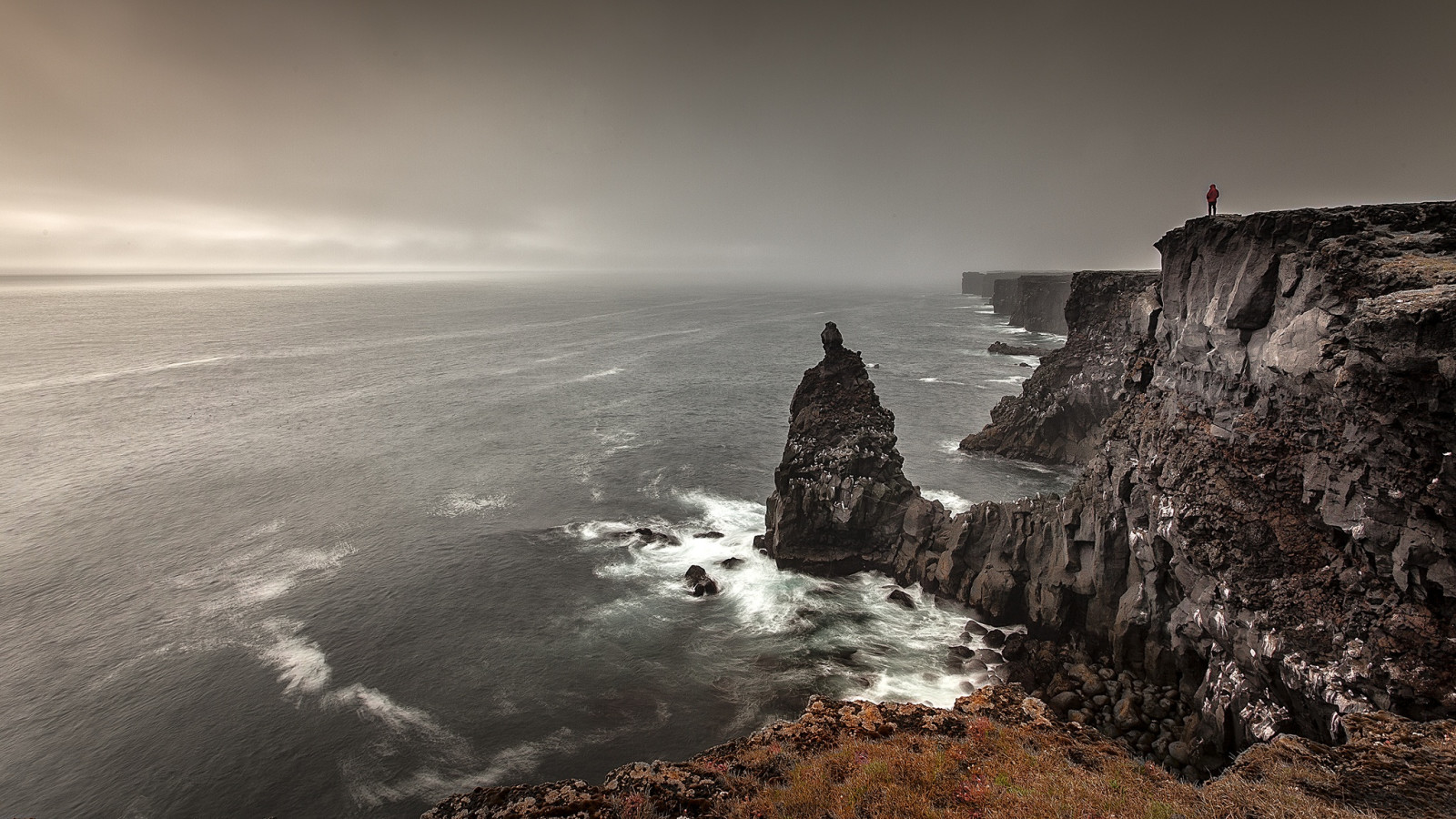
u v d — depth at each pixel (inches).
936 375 5142.7
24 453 3166.8
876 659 1572.3
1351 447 946.7
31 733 1387.8
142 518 2436.0
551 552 2160.4
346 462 3065.9
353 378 5132.9
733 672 1545.3
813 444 2097.7
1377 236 1040.2
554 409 4121.6
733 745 881.5
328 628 1747.0
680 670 1560.0
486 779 1254.3
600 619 1775.3
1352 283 999.0
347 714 1430.9
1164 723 1258.6
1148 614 1403.8
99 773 1291.8
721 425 3732.8
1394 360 853.8
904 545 1936.5
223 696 1491.1
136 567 2073.1
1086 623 1560.0
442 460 3110.2
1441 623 844.0
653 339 7819.9
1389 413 884.6
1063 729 886.4
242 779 1269.7
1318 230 1106.7
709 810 702.5
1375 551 917.8
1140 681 1389.0
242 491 2701.8
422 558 2129.7
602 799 728.3
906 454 3196.4
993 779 725.3
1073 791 687.1
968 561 1798.7
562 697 1475.1
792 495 2010.3
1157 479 1359.5
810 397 2273.6
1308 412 1070.4
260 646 1670.8
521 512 2493.8
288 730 1389.0
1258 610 1051.9
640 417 3919.8
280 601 1879.9
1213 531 1157.7
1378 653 871.1
